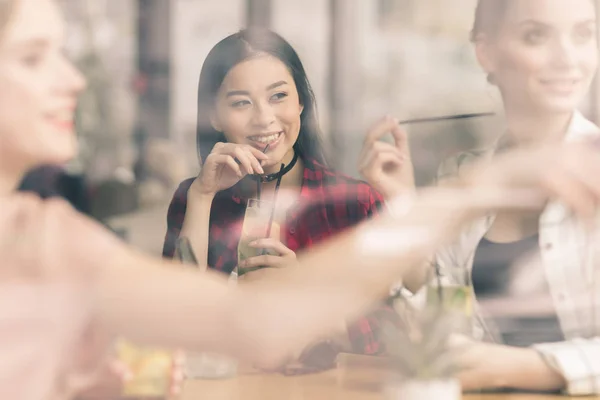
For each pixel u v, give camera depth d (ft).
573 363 3.64
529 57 4.61
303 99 4.99
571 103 4.68
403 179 4.86
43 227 3.14
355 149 5.02
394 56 4.92
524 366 3.68
